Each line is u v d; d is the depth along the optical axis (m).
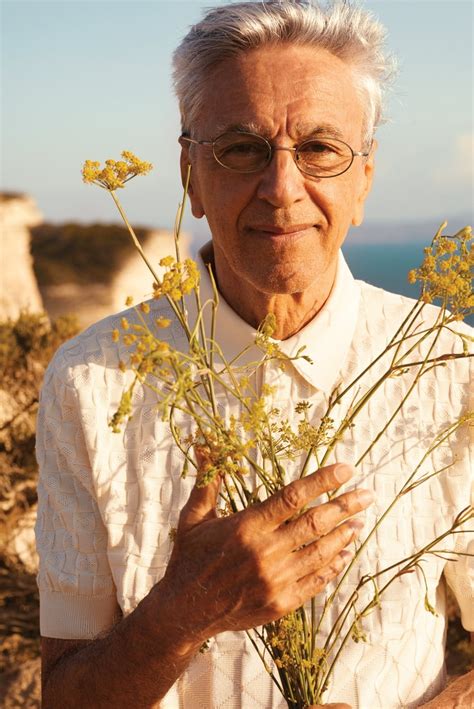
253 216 1.55
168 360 1.21
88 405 1.74
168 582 1.38
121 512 1.71
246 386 1.35
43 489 1.80
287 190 1.51
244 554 1.30
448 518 1.70
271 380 1.71
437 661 1.72
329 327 1.73
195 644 1.42
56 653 1.74
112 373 1.76
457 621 4.61
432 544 1.50
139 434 1.73
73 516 1.75
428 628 1.70
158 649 1.43
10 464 5.90
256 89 1.54
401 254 85.19
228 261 1.63
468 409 1.75
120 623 1.55
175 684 1.66
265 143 1.53
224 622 1.36
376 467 1.70
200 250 1.82
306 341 1.72
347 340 1.75
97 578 1.74
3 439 5.93
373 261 78.06
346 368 1.75
